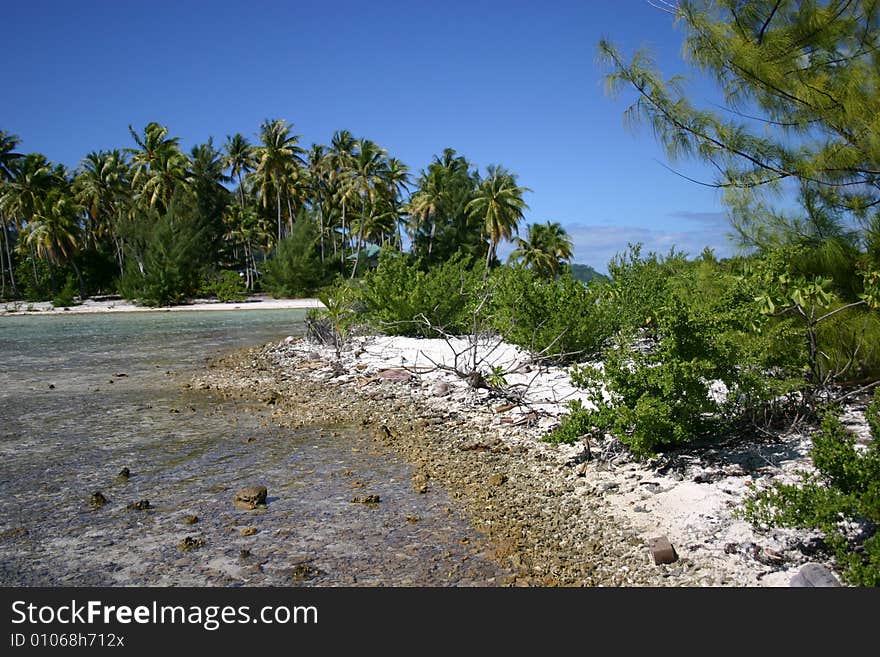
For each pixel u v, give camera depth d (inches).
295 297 2129.7
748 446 231.1
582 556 163.9
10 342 789.9
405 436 290.5
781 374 258.8
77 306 1920.5
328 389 412.2
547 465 237.6
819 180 268.5
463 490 215.6
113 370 518.6
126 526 188.1
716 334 235.1
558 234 2527.1
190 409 359.3
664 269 513.0
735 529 169.9
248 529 183.5
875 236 270.5
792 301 255.0
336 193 2391.7
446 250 2240.4
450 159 2476.6
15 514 198.5
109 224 2395.4
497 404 337.4
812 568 138.6
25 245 2418.8
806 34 266.4
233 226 2650.1
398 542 174.7
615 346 396.8
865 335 267.0
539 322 433.7
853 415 250.2
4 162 2167.8
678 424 220.8
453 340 554.6
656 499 195.8
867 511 139.4
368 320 605.6
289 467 246.2
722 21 274.4
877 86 259.3
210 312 1588.3
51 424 323.0
